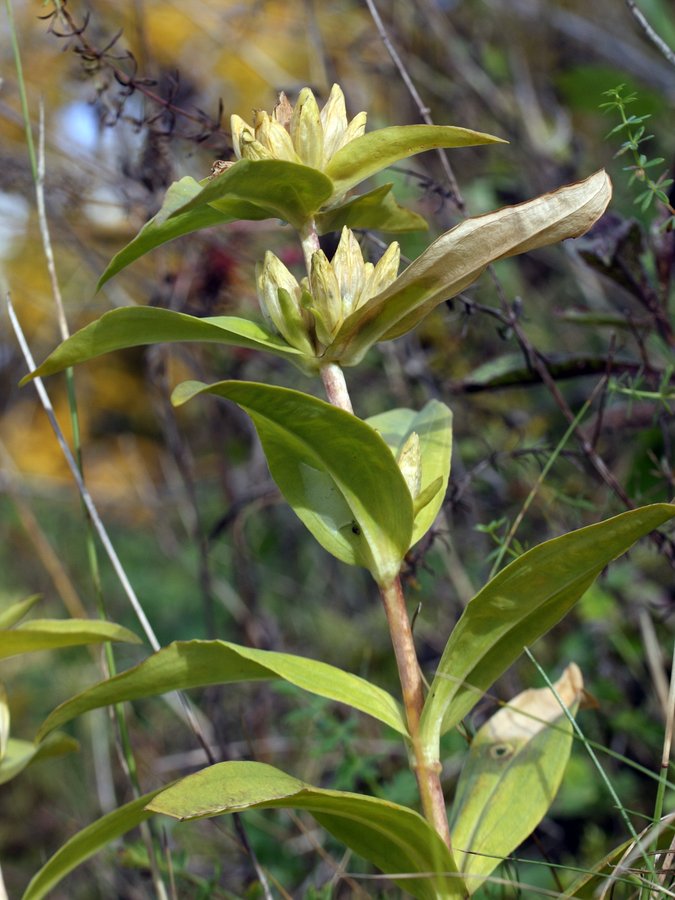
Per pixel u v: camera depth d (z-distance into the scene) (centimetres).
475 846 46
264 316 46
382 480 44
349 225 48
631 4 54
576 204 43
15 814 74
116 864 61
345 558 46
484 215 43
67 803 75
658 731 60
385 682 74
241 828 52
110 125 60
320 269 45
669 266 58
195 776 42
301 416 43
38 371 45
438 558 70
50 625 47
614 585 64
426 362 72
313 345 46
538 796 47
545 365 59
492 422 71
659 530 56
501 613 44
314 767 64
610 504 62
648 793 60
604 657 63
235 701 72
